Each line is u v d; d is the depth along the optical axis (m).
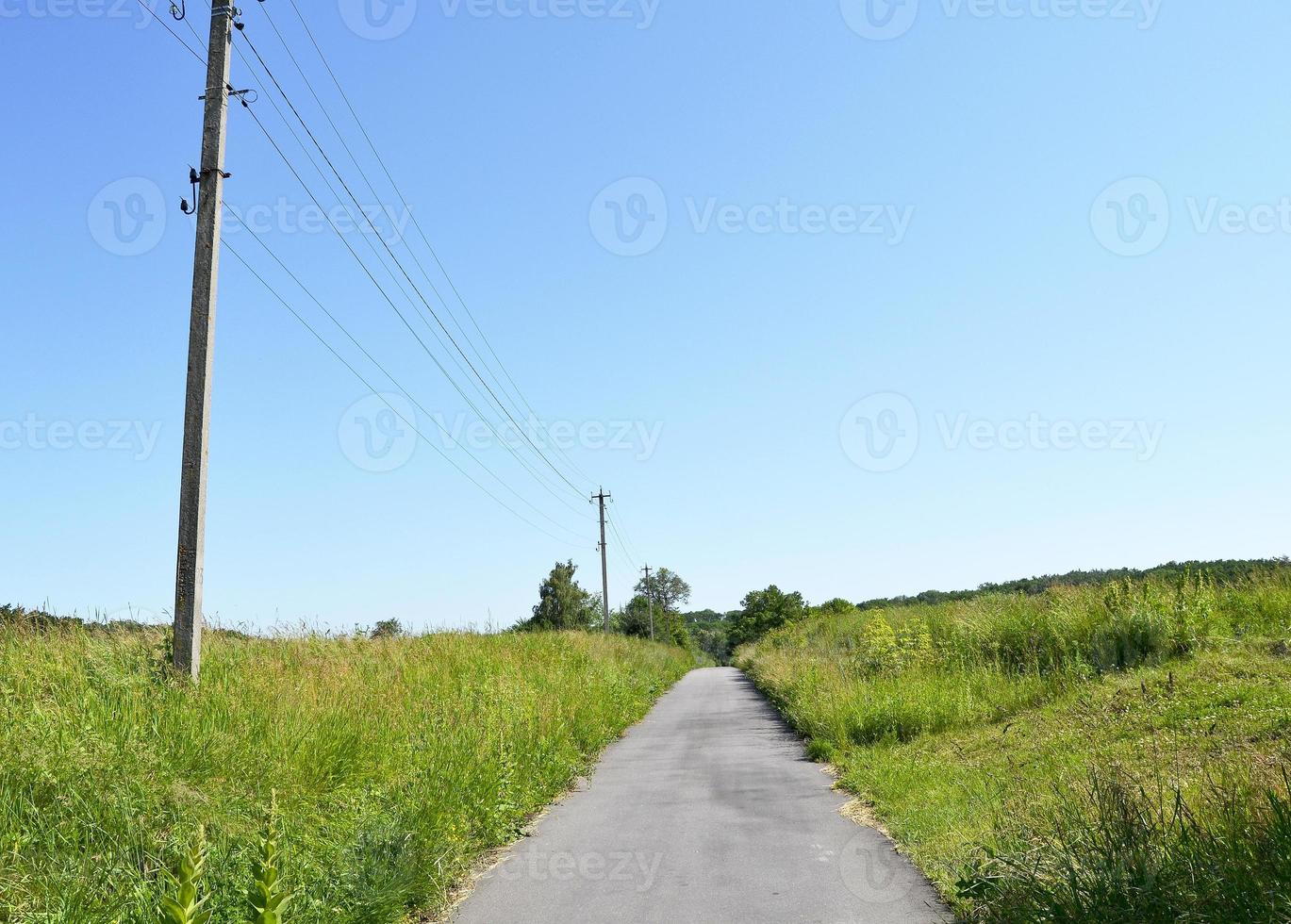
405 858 6.74
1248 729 8.78
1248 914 4.31
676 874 7.21
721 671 52.69
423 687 13.59
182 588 10.23
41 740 6.59
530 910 6.45
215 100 11.25
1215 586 15.13
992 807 7.92
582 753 14.39
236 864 5.88
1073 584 18.84
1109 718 10.60
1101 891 4.84
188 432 10.59
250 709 8.90
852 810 9.57
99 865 5.54
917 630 20.86
